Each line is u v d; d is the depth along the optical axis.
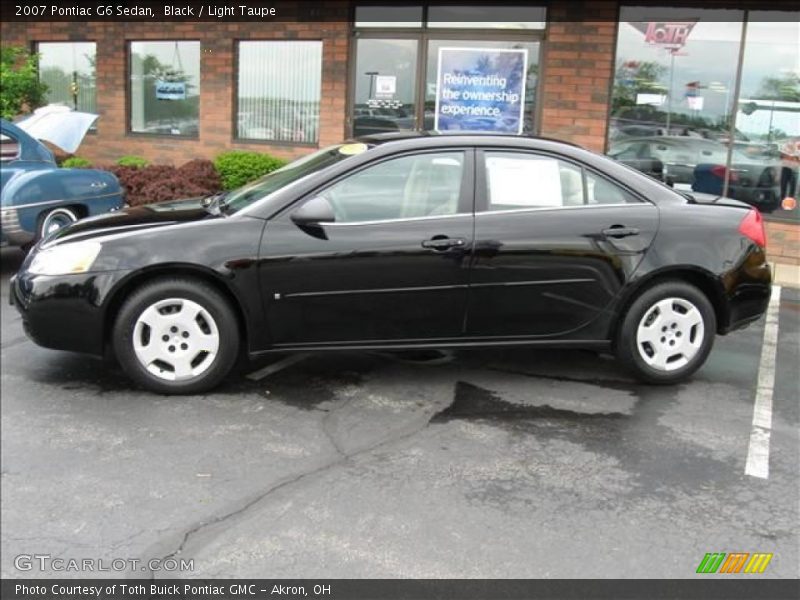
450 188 4.45
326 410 4.28
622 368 4.92
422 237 4.35
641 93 9.38
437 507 3.25
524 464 3.63
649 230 4.48
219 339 4.41
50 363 4.99
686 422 4.11
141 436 3.93
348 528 3.10
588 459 3.68
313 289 4.34
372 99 10.70
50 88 11.83
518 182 4.50
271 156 10.74
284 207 4.38
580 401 4.40
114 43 11.86
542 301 4.46
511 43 9.98
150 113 12.02
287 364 5.01
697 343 4.60
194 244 4.29
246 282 4.30
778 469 3.59
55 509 3.24
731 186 8.31
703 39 8.88
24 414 4.19
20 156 7.56
